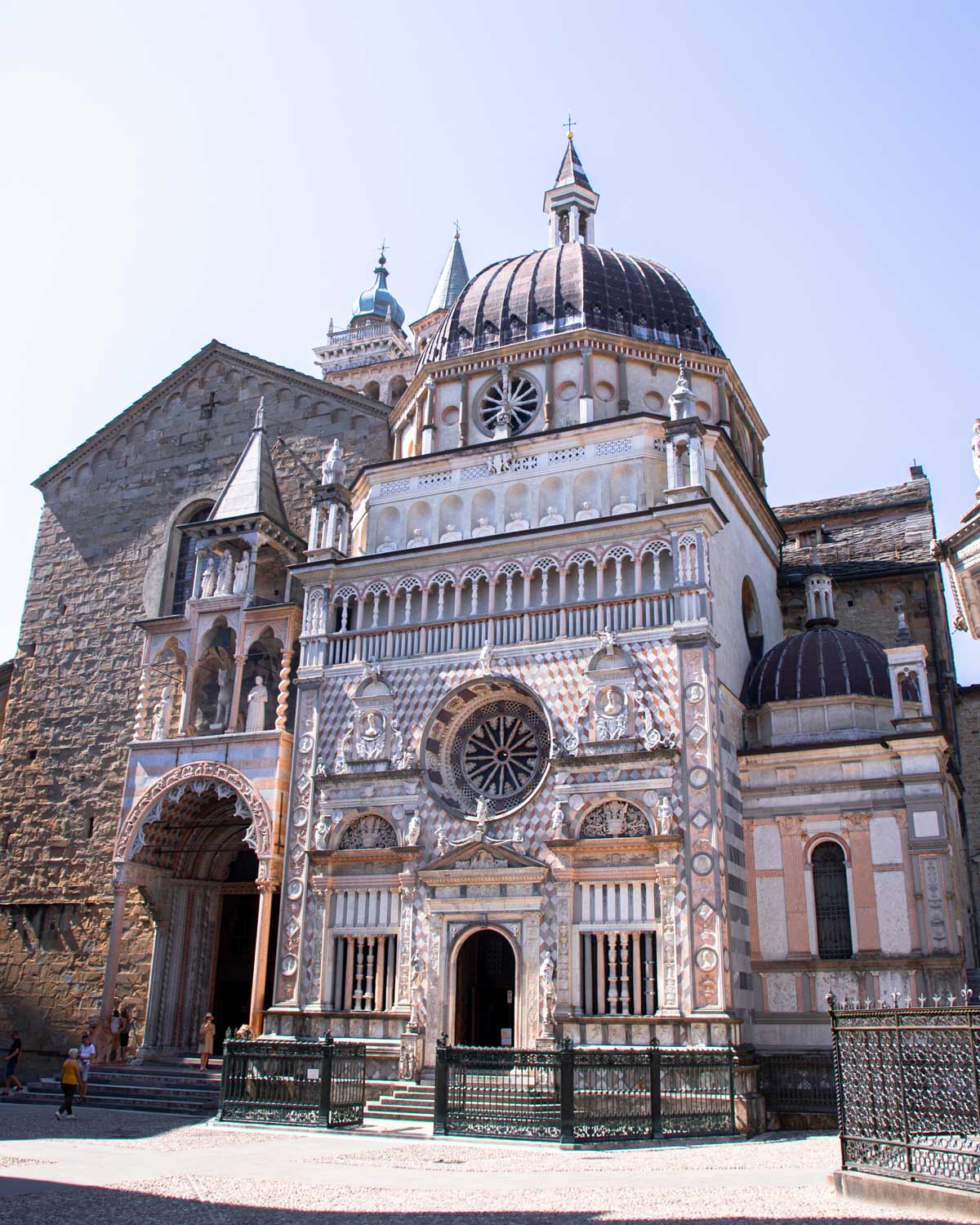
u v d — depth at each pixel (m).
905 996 37.00
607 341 49.09
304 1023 39.94
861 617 54.12
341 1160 25.47
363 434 56.28
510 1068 30.06
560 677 39.94
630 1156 26.69
